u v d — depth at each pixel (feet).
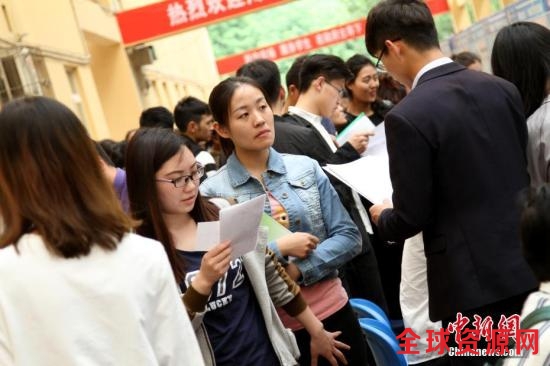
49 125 6.80
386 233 9.93
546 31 10.71
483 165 9.52
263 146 11.01
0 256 6.78
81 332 6.65
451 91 9.70
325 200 11.34
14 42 30.35
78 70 39.22
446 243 9.65
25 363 6.58
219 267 8.64
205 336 8.99
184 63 85.76
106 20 47.62
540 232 6.65
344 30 71.46
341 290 11.31
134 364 6.72
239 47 113.09
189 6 42.37
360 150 13.32
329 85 15.05
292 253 10.57
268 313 9.46
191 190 9.36
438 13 61.11
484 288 9.41
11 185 6.80
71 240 6.69
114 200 7.07
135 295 6.86
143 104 54.54
